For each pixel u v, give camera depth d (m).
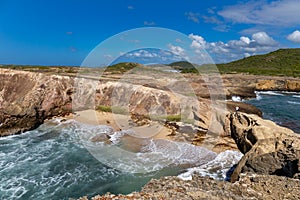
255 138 12.98
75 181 11.98
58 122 21.31
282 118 23.73
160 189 7.95
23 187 11.67
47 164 13.87
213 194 7.39
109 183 11.37
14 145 16.89
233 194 7.55
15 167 13.63
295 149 10.34
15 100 21.20
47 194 11.10
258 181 8.69
